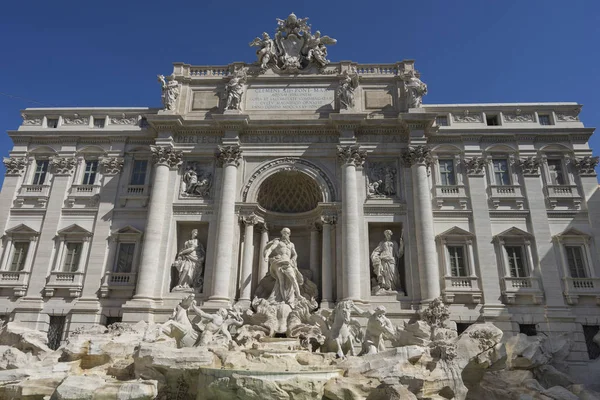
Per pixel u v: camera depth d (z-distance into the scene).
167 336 23.81
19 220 33.09
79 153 35.00
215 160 33.59
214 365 19.53
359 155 32.44
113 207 32.97
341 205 31.38
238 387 16.89
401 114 32.00
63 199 33.47
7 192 33.69
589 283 29.80
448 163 33.94
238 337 25.33
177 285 30.52
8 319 30.47
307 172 32.66
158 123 33.19
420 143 32.16
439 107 35.03
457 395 19.56
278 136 33.81
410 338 23.47
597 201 31.84
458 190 32.75
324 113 34.38
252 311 28.66
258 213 32.75
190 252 30.91
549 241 30.98
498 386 22.66
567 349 26.78
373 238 31.84
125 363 20.53
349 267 29.20
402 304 28.88
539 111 34.75
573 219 31.72
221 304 28.59
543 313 29.20
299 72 35.72
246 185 32.50
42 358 23.28
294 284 28.92
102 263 31.41
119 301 30.47
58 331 30.31
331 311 27.34
